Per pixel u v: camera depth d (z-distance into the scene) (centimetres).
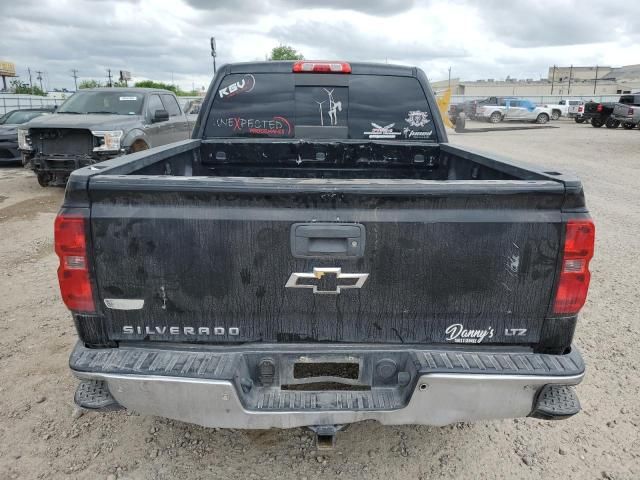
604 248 632
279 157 405
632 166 1345
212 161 404
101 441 284
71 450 276
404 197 199
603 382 348
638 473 267
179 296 211
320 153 404
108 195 200
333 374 231
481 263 205
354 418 211
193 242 204
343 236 202
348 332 217
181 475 260
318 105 395
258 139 400
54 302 463
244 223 201
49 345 386
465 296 209
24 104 2505
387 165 409
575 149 1752
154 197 200
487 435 296
